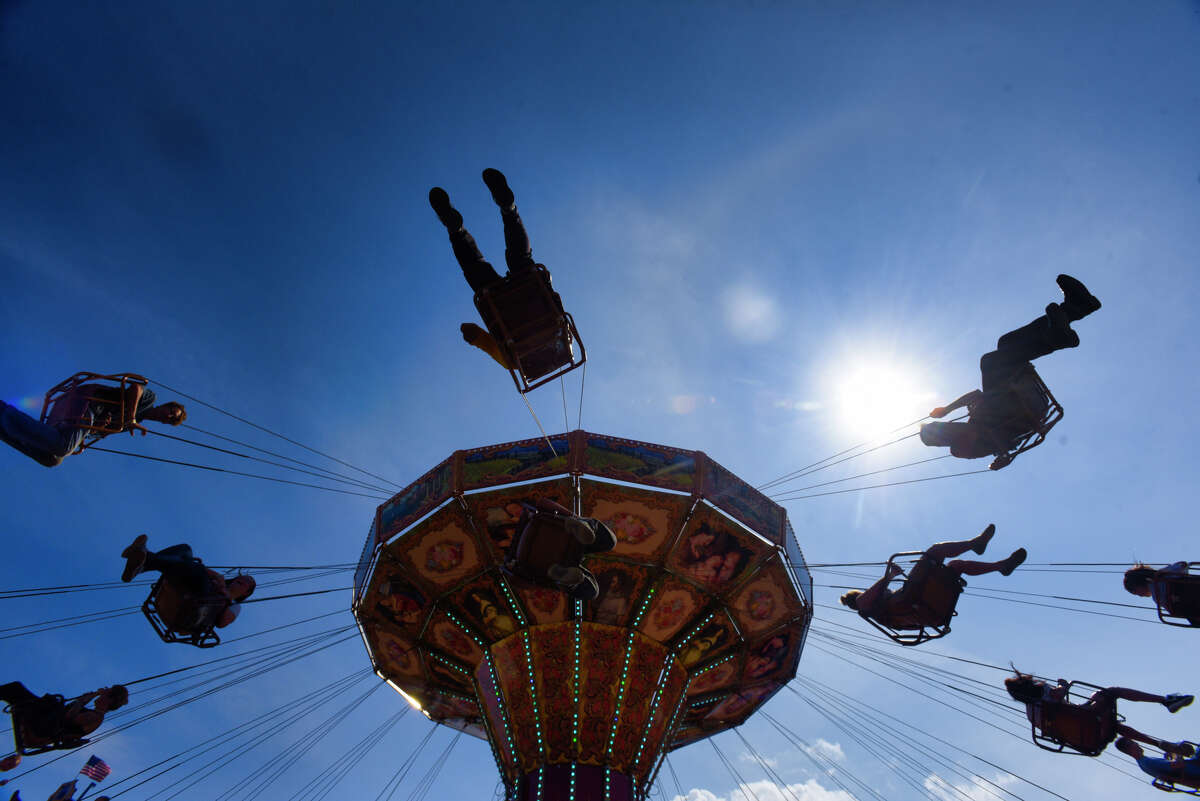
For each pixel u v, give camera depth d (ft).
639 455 44.83
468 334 28.73
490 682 50.65
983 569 33.42
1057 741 37.09
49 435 24.20
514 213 26.61
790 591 48.47
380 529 47.44
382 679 55.42
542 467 43.93
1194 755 33.96
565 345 28.12
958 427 31.81
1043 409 30.35
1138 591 34.09
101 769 39.14
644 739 48.11
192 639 29.94
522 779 46.62
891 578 35.27
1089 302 28.45
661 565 47.44
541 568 30.99
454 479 44.34
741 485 46.65
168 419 27.12
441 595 49.24
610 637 49.42
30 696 28.12
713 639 51.16
